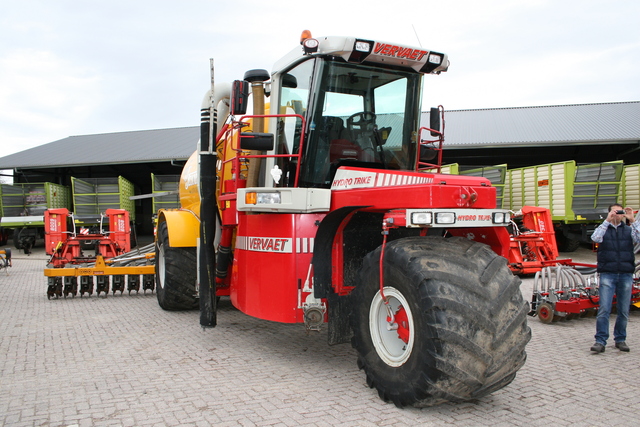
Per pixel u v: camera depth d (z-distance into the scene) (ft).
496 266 11.29
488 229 13.73
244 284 16.57
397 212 11.93
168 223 22.91
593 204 49.88
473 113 84.99
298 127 15.40
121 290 29.01
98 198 68.03
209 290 17.63
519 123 72.95
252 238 16.12
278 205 14.21
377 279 12.17
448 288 10.54
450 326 10.26
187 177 25.73
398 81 16.15
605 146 72.84
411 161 16.72
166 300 23.41
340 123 15.42
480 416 11.41
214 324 17.71
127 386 13.53
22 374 14.61
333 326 13.87
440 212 11.34
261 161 16.75
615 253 17.02
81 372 14.79
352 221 14.42
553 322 21.95
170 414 11.59
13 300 28.04
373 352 12.35
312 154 15.16
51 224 43.86
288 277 14.52
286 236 14.61
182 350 17.21
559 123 70.49
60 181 91.71
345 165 15.62
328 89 15.06
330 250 14.14
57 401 12.45
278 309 14.78
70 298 28.58
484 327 10.42
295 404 12.12
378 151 16.10
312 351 16.98
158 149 81.56
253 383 13.71
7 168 78.33
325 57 14.79
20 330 20.35
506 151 77.71
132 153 79.97
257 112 16.28
